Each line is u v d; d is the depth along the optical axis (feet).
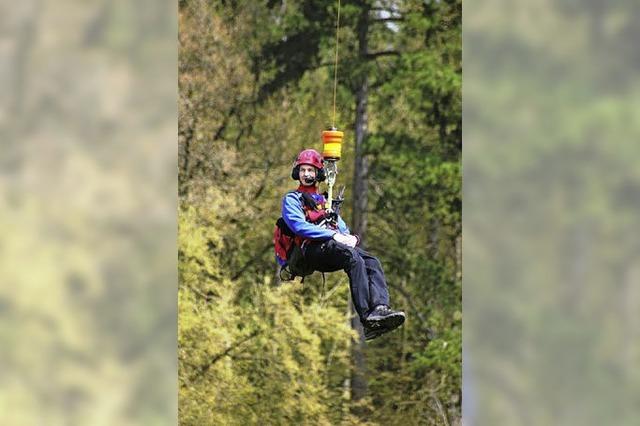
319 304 234.99
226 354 225.15
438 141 271.90
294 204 94.84
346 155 273.54
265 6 263.70
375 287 93.35
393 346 266.57
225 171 248.73
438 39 273.54
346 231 96.53
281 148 258.78
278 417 228.22
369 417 261.24
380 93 273.54
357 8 268.00
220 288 229.45
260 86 261.85
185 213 239.50
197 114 251.60
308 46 266.98
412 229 271.69
